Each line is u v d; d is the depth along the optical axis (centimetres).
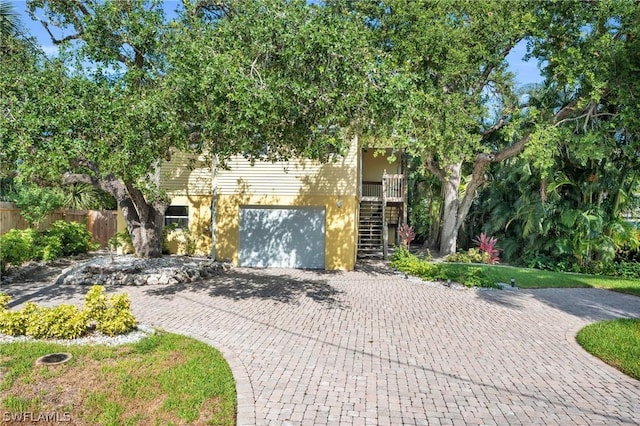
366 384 543
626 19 1368
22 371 532
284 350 663
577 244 1809
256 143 899
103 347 624
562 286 1391
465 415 470
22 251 1267
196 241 1688
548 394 532
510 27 1480
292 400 491
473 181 2027
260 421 441
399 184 2077
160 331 723
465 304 1055
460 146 1416
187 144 846
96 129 734
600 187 1789
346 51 733
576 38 1451
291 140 931
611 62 1347
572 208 1842
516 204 2000
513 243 2073
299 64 764
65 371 538
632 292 1326
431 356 659
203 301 990
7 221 1517
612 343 743
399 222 2256
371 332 780
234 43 785
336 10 1148
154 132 760
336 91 752
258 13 811
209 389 500
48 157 697
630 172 1775
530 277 1495
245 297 1052
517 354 685
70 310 684
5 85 759
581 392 541
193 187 1689
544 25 1480
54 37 1211
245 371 569
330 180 1596
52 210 1630
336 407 477
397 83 761
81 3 1135
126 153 729
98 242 1972
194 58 722
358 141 1598
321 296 1098
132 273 1211
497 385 556
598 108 1655
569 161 1853
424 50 1268
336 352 662
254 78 742
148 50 911
